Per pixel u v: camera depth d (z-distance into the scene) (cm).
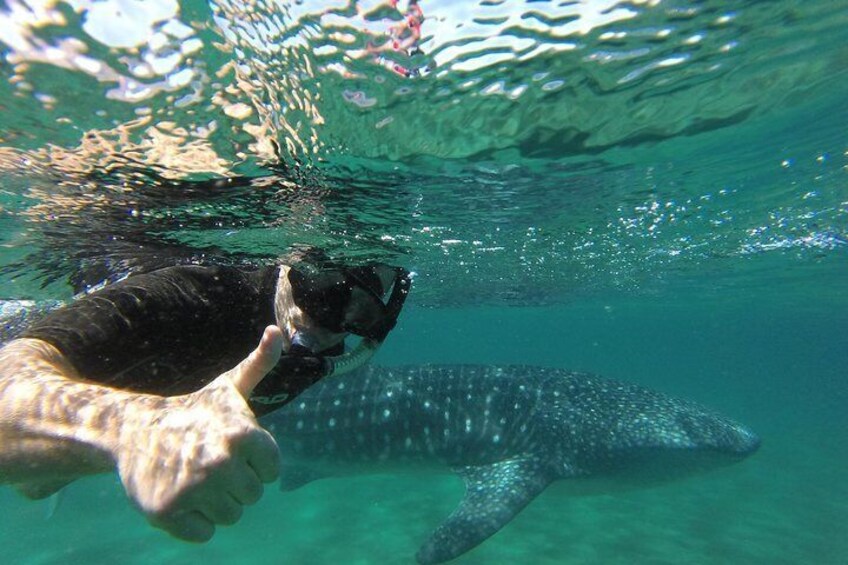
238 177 154
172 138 131
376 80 126
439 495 357
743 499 369
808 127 190
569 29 121
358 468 235
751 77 152
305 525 298
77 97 112
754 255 438
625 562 250
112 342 56
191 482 27
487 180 201
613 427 223
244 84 115
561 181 213
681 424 230
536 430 221
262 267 80
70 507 330
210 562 250
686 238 351
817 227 349
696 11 122
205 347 69
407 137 155
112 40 99
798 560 260
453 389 232
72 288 235
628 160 199
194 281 69
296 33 106
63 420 35
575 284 551
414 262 329
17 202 159
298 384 69
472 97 141
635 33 126
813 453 561
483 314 1002
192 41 101
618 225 298
